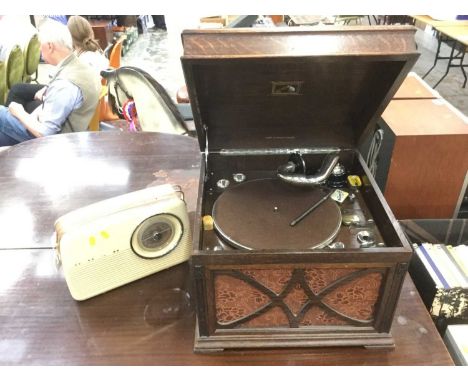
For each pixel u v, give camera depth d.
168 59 5.28
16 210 1.32
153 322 0.94
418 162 1.36
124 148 1.68
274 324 0.89
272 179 1.11
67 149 1.68
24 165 1.57
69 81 2.23
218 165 1.15
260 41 0.77
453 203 1.46
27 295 1.01
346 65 0.89
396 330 0.92
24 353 0.88
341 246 0.88
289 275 0.81
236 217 0.96
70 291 0.96
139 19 6.45
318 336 0.88
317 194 1.04
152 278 1.05
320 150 1.12
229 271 0.79
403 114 1.45
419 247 1.21
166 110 1.86
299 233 0.90
